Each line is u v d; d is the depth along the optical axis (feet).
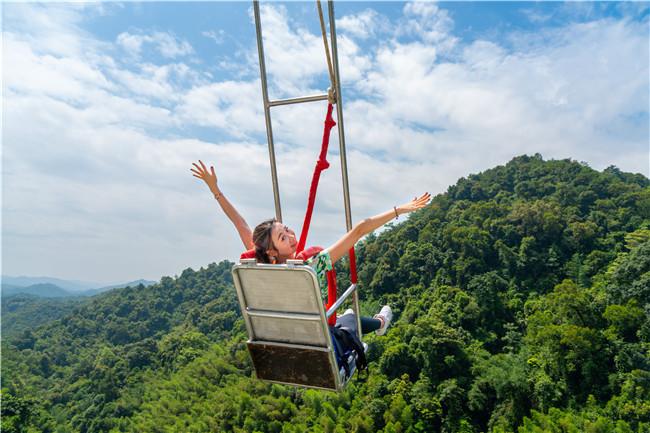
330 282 9.49
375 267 242.99
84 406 219.00
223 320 291.58
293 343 8.22
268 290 8.00
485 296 181.78
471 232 218.59
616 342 126.11
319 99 9.84
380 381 138.21
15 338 355.36
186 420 162.91
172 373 225.35
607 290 153.17
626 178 330.54
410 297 208.03
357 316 10.18
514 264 205.36
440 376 138.31
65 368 290.97
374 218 9.26
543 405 120.47
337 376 7.98
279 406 146.00
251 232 10.72
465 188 325.83
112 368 246.47
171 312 379.96
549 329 131.95
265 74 10.49
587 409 114.32
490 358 145.48
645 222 218.38
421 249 227.81
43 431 196.95
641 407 105.50
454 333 150.00
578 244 209.15
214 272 426.10
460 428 120.67
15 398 196.95
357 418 122.62
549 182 284.82
